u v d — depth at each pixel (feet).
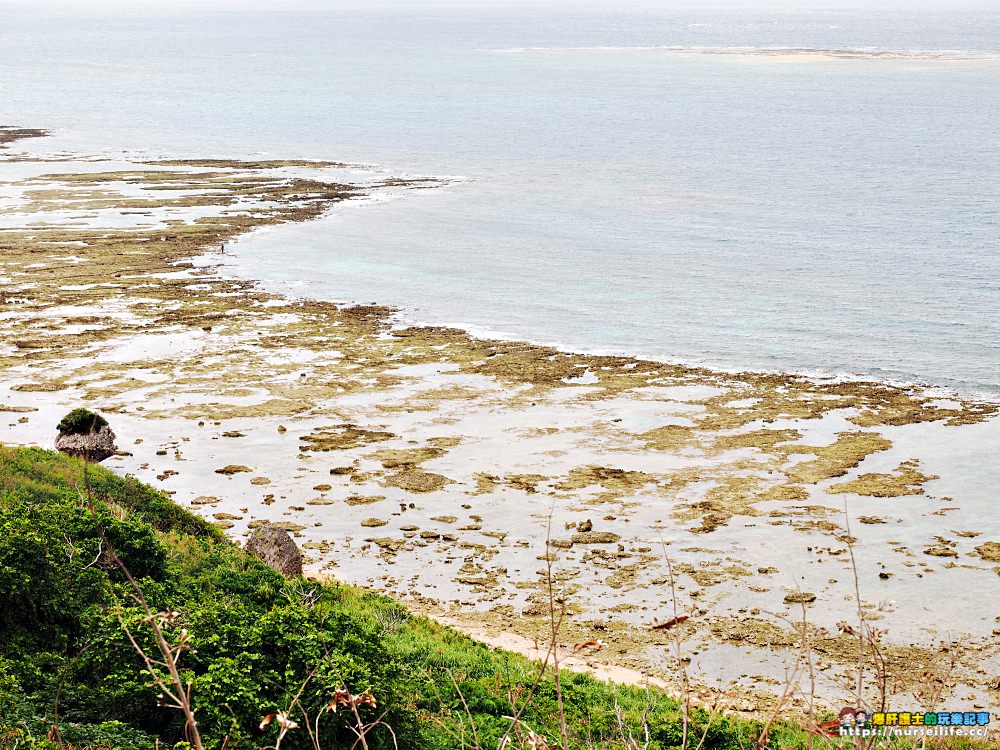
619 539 125.70
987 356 196.03
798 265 269.44
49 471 109.50
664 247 293.84
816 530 126.93
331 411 171.12
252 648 64.90
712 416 168.25
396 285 255.29
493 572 117.80
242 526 128.77
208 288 248.73
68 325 217.15
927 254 277.64
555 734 63.31
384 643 82.53
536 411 171.32
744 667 96.32
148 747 54.08
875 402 173.58
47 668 63.57
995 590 111.65
